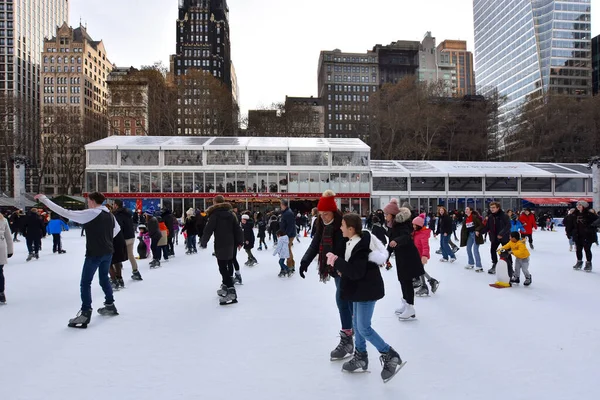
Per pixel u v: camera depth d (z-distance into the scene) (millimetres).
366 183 38562
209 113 60250
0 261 6488
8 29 106312
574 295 7121
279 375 3723
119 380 3611
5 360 4113
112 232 5680
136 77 56125
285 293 7375
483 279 8820
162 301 6742
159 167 36844
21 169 30047
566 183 40469
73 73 102812
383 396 3291
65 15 140750
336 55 133000
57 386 3498
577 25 105750
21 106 58969
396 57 136125
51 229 14297
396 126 57750
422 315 5812
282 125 63344
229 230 6578
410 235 5590
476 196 39406
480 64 140625
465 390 3404
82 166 66812
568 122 57188
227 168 37406
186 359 4121
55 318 5715
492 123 63969
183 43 125375
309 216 34469
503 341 4664
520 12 114438
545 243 18016
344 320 4199
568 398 3258
